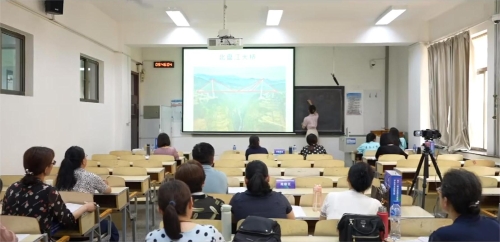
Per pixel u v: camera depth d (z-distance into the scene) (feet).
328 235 8.01
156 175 17.83
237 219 8.71
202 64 32.78
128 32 27.32
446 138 23.82
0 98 14.43
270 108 32.86
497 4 18.80
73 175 11.69
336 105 33.47
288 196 11.37
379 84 33.55
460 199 5.82
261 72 32.73
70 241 10.67
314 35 27.07
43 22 17.51
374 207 8.41
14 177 13.28
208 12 24.38
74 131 20.79
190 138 33.35
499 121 19.01
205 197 8.67
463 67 22.21
